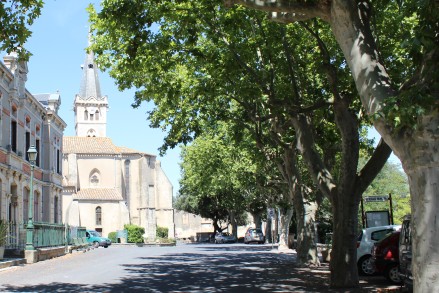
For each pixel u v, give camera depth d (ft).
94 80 369.91
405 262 39.68
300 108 47.60
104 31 54.34
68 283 50.70
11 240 86.94
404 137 22.48
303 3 29.27
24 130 111.96
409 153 22.35
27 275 59.41
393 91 24.26
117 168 238.27
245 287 47.67
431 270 21.47
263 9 30.40
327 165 68.28
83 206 216.95
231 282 51.96
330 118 59.67
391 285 48.88
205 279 54.80
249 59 53.21
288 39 54.34
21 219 108.47
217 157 137.49
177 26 51.47
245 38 53.98
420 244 21.91
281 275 59.52
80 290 45.03
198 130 73.61
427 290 21.49
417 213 22.17
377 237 59.98
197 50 52.39
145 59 52.13
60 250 99.86
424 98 20.99
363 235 60.39
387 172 185.88
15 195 105.70
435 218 21.58
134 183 244.83
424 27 23.31
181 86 59.88
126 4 42.88
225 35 53.06
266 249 132.46
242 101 59.06
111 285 48.98
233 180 139.03
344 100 45.19
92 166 234.99
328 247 81.05
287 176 81.46
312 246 75.05
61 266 73.31
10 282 51.67
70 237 115.85
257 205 192.34
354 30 25.98
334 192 46.93
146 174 244.42
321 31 54.80
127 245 182.60
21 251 81.30
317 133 66.18
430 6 23.17
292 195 75.97
